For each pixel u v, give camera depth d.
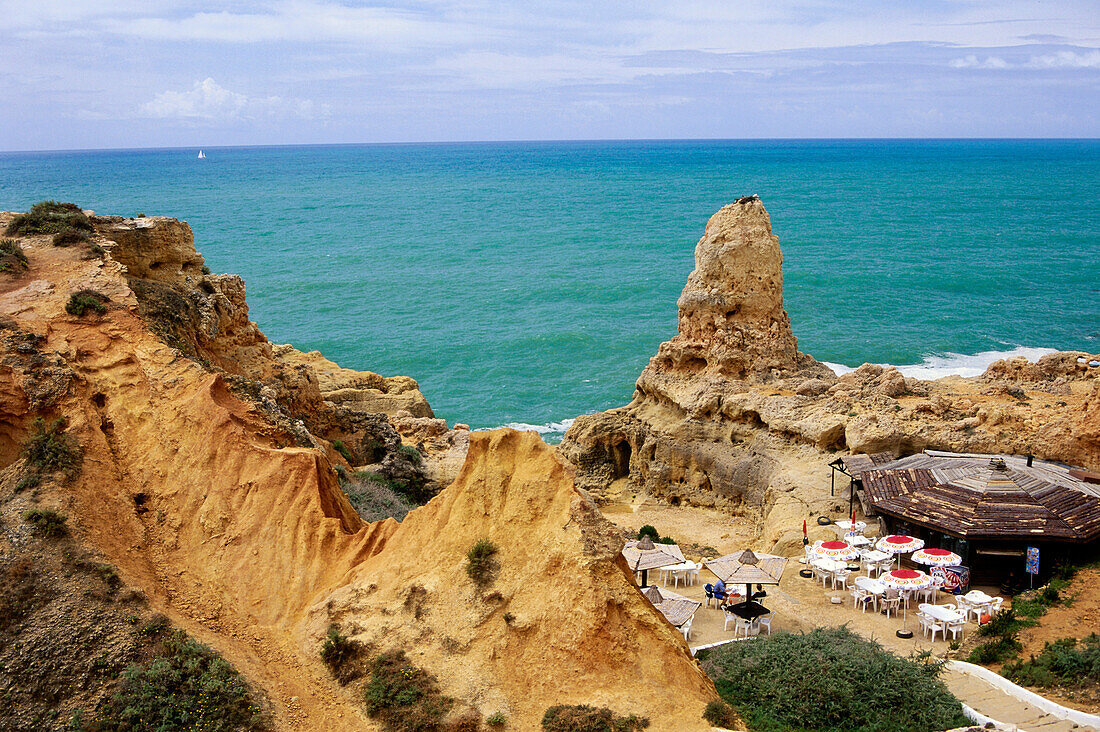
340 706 23.22
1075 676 27.75
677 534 49.75
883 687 27.14
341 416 50.50
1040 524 36.16
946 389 53.44
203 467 28.73
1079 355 57.16
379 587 25.53
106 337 32.56
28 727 21.72
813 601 37.16
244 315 48.03
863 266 141.12
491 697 22.77
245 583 26.38
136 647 23.28
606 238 185.62
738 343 55.06
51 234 38.97
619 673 23.08
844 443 48.59
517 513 25.69
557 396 85.00
